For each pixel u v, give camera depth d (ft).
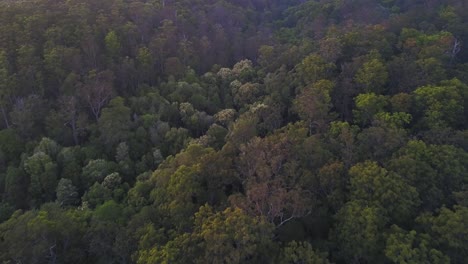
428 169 147.43
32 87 229.04
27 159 191.31
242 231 117.80
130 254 138.31
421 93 188.14
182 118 234.79
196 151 169.17
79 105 224.74
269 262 122.31
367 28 262.67
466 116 190.90
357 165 145.69
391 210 135.03
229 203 140.77
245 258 121.29
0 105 213.66
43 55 236.43
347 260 132.57
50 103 225.15
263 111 211.61
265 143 161.89
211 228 120.98
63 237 143.13
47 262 139.33
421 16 293.64
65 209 167.02
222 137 210.59
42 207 161.38
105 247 142.10
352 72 218.59
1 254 132.16
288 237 137.49
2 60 219.00
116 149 208.64
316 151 158.81
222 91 271.28
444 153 152.35
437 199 141.38
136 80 262.67
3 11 251.19
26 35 237.66
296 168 153.89
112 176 186.39
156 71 278.46
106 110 214.69
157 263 118.42
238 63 293.43
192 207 140.56
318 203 146.10
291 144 164.55
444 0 323.37
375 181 136.87
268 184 143.33
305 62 228.43
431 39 234.99
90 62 250.37
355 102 202.18
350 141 159.94
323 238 143.84
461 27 258.16
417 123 184.75
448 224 123.95
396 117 178.50
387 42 243.19
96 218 152.56
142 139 216.54
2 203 180.96
